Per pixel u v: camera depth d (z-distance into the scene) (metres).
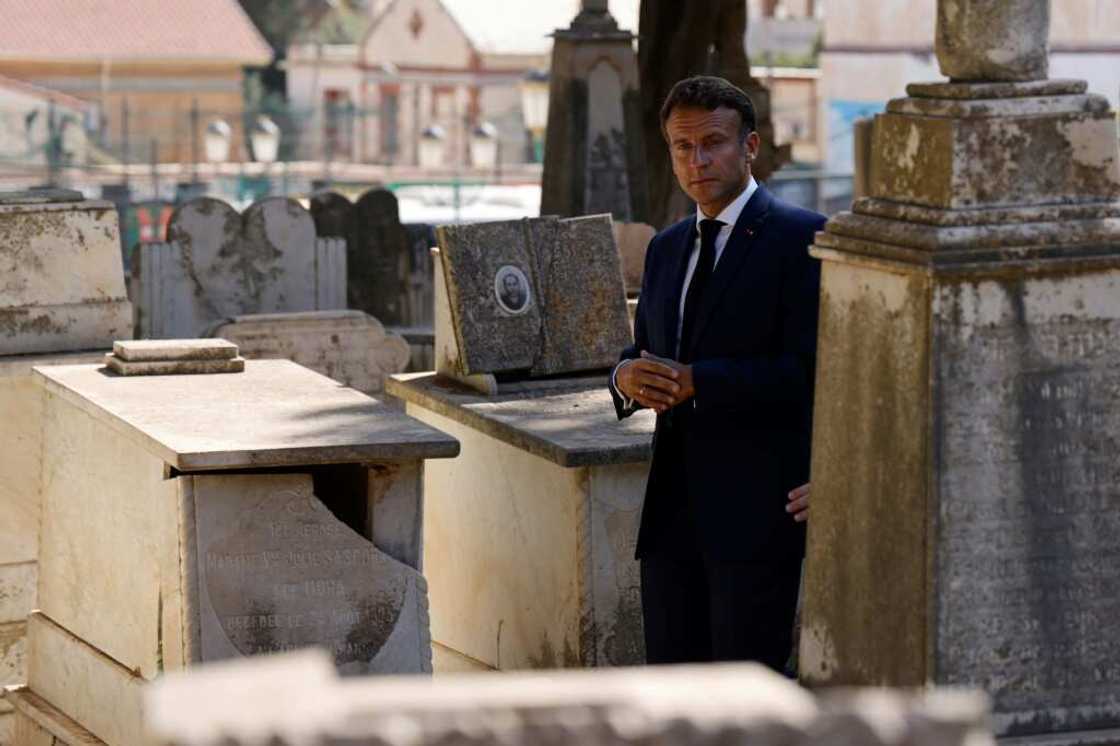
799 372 4.90
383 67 55.19
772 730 2.00
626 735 1.99
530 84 27.94
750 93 13.70
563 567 6.18
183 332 10.30
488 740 1.98
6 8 51.06
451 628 7.06
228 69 52.28
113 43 51.25
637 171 12.91
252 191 35.12
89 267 7.63
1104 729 3.89
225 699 2.00
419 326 11.58
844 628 4.09
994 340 3.78
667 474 5.12
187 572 5.07
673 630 5.19
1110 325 3.83
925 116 3.88
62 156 36.38
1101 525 3.86
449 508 7.02
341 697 2.02
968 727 2.02
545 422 6.41
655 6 13.65
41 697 6.23
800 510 4.84
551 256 7.19
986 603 3.82
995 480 3.80
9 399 7.27
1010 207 3.81
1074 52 25.70
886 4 34.97
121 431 5.41
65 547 6.08
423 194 30.36
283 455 5.00
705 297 5.01
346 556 5.16
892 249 3.84
